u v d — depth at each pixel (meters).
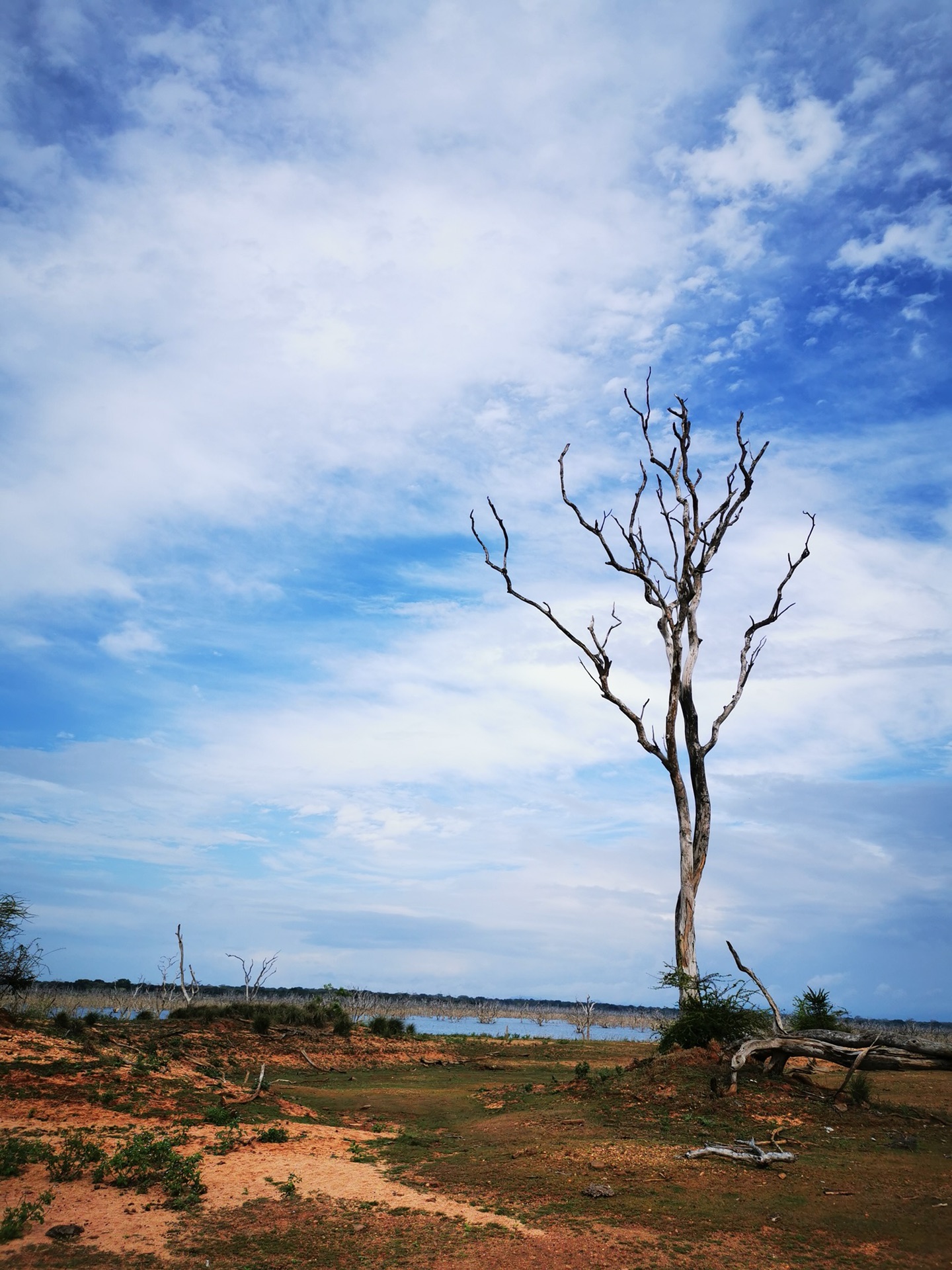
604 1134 14.65
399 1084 23.47
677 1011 21.39
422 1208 10.93
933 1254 9.34
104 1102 14.85
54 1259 9.07
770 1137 14.18
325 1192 11.55
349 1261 9.23
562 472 28.77
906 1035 17.11
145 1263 9.07
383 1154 13.96
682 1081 17.28
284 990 85.75
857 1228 10.11
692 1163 12.84
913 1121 15.79
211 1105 15.91
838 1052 17.30
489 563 28.91
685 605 27.67
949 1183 11.82
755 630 29.11
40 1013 26.98
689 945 24.67
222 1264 9.13
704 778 26.47
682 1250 9.47
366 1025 38.59
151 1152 11.94
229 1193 11.32
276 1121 15.64
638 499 28.86
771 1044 17.70
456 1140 15.33
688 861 25.52
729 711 27.55
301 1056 27.91
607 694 27.31
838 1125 15.07
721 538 28.20
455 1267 9.05
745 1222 10.34
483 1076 25.67
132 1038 24.88
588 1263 9.12
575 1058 31.28
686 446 28.91
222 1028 30.64
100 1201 10.73
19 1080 15.11
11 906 22.75
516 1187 11.93
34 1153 11.81
